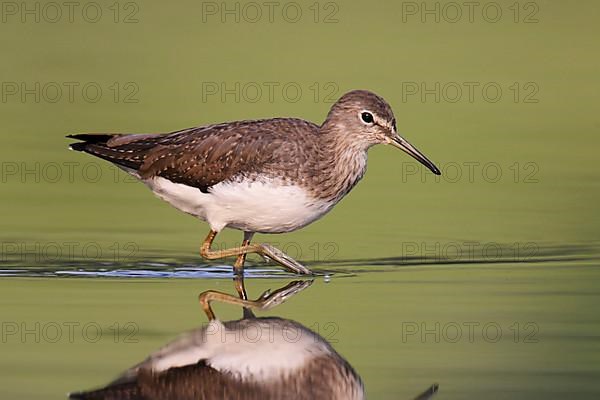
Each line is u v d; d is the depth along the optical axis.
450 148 23.64
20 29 32.25
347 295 14.59
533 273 15.70
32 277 15.44
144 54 30.20
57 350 12.20
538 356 12.10
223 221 15.95
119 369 11.58
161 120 24.56
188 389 11.07
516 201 20.34
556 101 27.41
